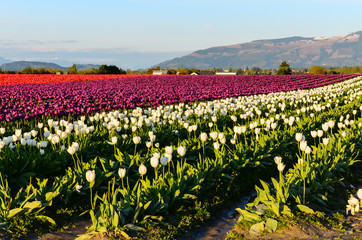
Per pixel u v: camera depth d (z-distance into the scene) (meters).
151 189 6.43
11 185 7.87
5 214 5.82
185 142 10.46
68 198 6.80
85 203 7.03
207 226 6.37
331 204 6.98
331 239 5.41
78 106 21.05
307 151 7.55
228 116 16.42
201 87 40.12
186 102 24.56
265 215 6.10
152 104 22.67
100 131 11.77
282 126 14.59
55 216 6.39
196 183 7.24
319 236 5.54
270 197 6.34
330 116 16.02
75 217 6.50
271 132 12.06
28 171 8.33
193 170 7.72
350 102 21.78
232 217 6.83
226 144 11.28
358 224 6.00
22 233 5.61
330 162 8.39
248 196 8.06
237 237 5.65
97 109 19.17
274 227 5.72
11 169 8.01
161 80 55.09
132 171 8.40
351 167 9.57
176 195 6.50
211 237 5.88
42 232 5.78
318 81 56.62
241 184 8.48
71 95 28.19
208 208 6.94
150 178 8.27
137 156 8.45
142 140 11.19
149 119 11.79
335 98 24.20
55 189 6.87
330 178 7.87
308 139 12.52
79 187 6.86
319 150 8.83
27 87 38.53
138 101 25.20
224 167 8.34
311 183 7.13
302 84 48.62
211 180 7.85
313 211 6.25
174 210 6.63
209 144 10.81
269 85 45.06
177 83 48.22
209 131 13.85
